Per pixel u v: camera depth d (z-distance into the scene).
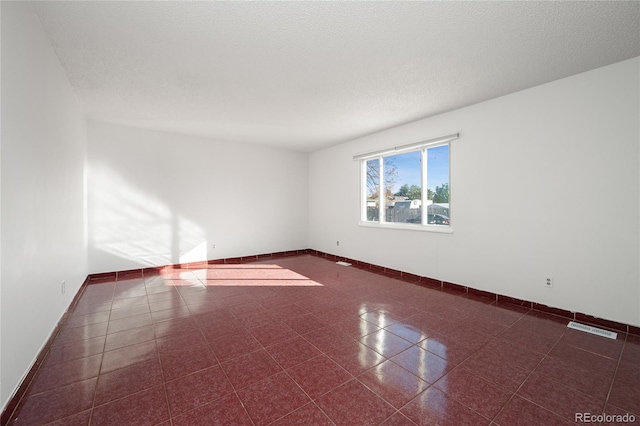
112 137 4.35
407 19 1.93
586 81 2.65
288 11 1.84
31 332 1.80
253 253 5.88
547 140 2.90
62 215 2.59
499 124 3.26
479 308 3.06
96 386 1.72
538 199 2.97
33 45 1.85
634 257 2.44
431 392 1.68
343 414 1.50
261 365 1.96
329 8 1.81
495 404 1.58
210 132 4.86
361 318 2.78
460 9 1.83
